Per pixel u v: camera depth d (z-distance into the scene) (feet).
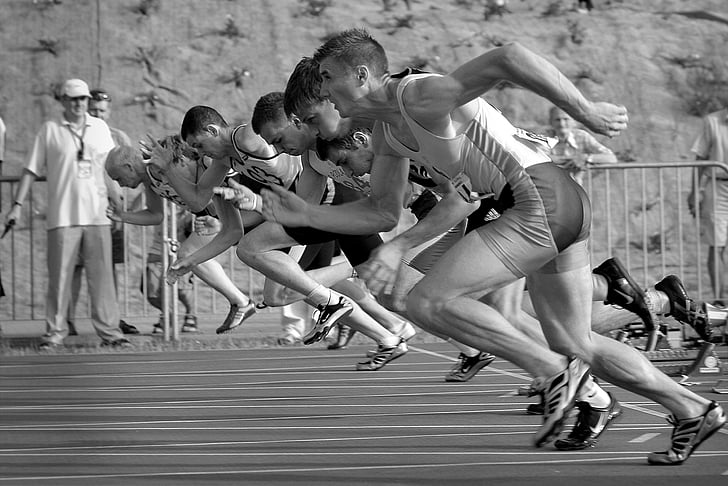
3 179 44.01
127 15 80.74
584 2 87.35
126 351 42.09
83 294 56.08
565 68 80.43
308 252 36.88
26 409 28.35
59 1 81.15
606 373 19.76
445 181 20.16
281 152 26.99
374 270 19.71
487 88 17.71
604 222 64.39
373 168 21.06
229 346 43.42
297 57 79.61
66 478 19.66
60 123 42.86
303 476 19.52
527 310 30.71
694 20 85.71
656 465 19.99
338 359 38.99
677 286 29.45
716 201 47.52
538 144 19.04
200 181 30.83
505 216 18.71
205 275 40.27
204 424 25.70
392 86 18.47
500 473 19.52
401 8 84.58
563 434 23.15
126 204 46.91
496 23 83.76
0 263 60.29
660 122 77.10
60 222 41.81
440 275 18.76
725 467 19.81
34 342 43.78
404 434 23.91
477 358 32.42
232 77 77.41
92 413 27.58
